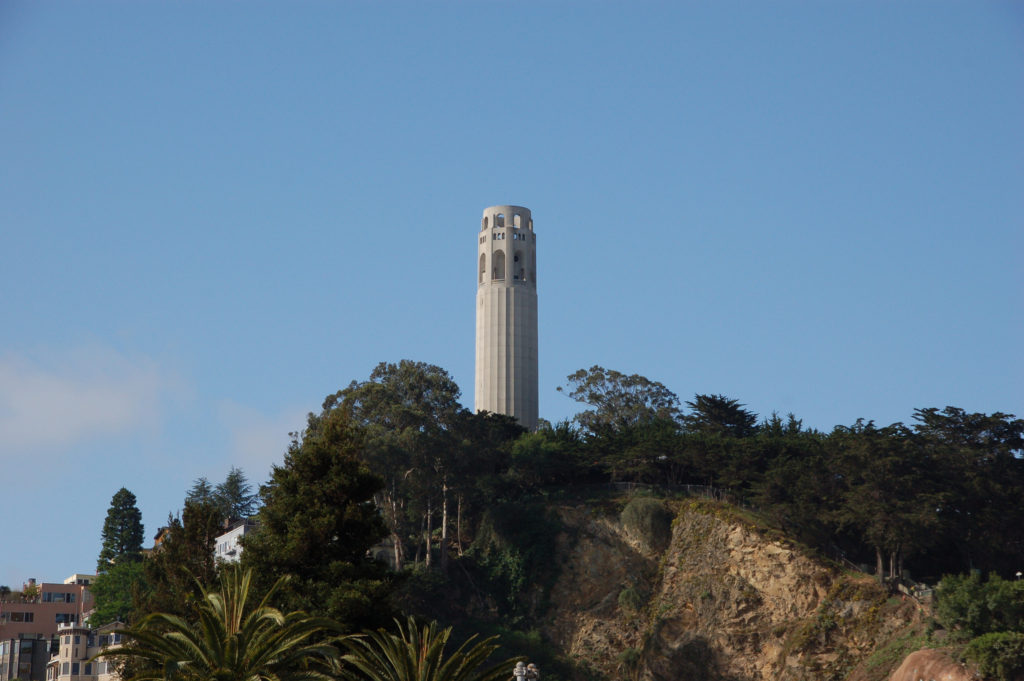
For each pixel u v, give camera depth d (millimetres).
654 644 188875
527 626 197000
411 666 82312
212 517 128375
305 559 109938
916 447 192125
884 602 177500
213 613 78750
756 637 185000
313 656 89125
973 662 153375
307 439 120250
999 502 190625
